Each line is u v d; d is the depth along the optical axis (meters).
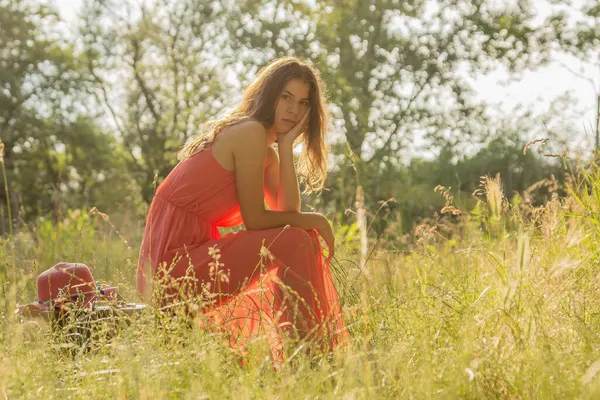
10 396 2.37
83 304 3.48
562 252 3.27
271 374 2.51
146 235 3.85
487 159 16.53
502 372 2.36
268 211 3.70
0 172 34.38
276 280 3.07
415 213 11.55
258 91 3.89
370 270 4.27
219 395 2.34
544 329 2.67
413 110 24.08
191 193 3.72
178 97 29.38
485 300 3.13
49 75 34.97
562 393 2.15
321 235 3.79
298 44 24.39
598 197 4.01
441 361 2.62
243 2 25.41
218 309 3.31
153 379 2.47
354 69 23.78
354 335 3.04
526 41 17.86
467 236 4.64
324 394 2.36
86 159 37.41
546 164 9.95
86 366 2.68
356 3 24.11
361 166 18.88
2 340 2.96
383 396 2.30
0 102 35.25
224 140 3.72
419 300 3.34
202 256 3.61
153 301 3.14
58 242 7.54
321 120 4.03
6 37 34.31
